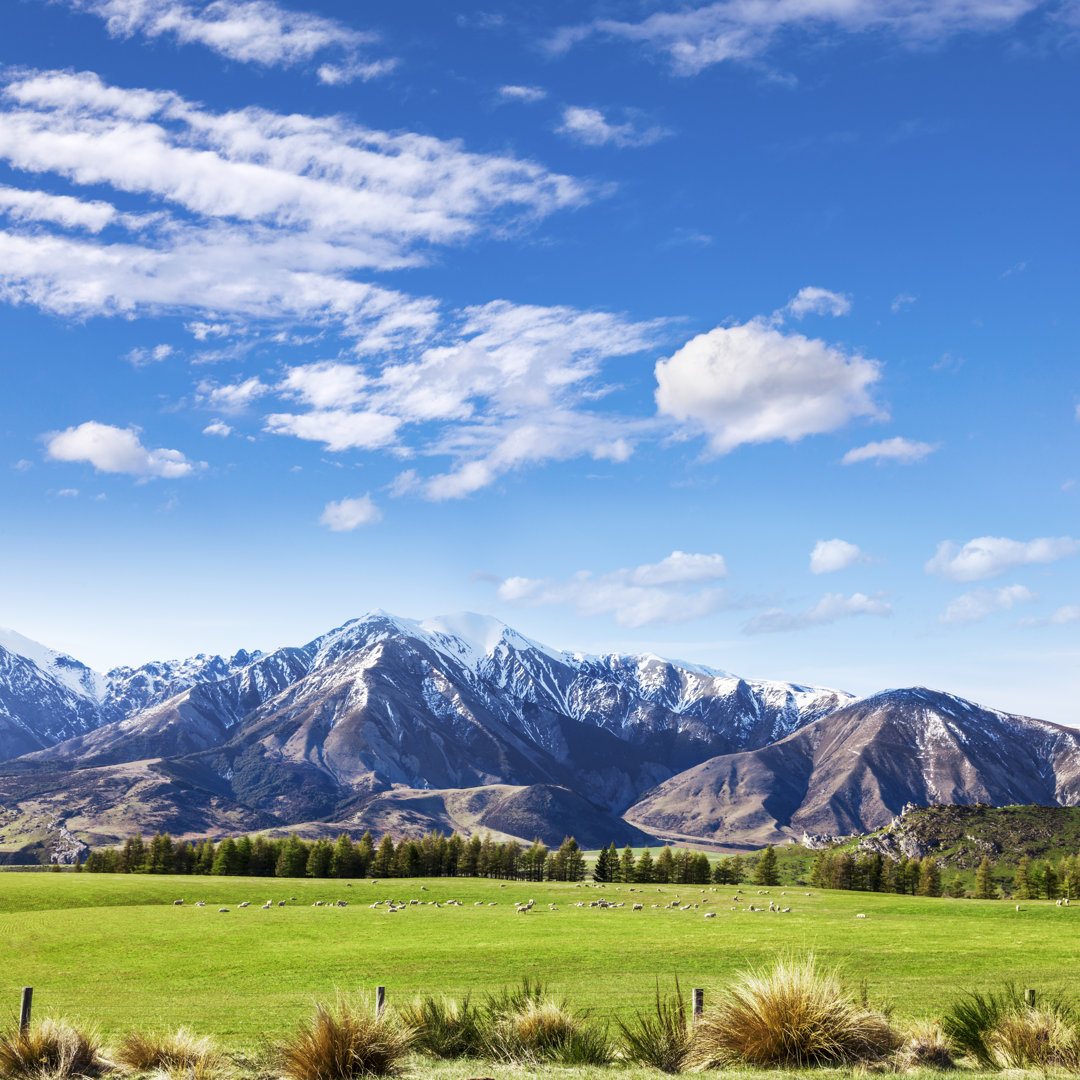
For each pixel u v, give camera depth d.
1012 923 86.31
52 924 84.94
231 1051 19.91
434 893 139.00
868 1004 17.91
